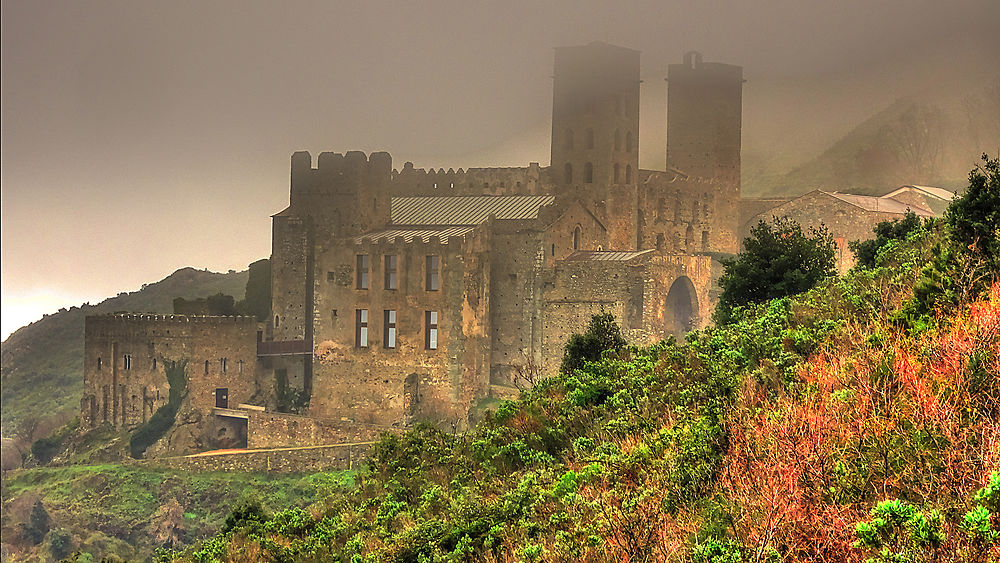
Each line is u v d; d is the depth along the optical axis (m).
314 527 70.50
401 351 160.75
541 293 156.50
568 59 173.38
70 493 158.88
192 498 153.75
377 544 59.00
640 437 54.50
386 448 77.88
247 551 68.94
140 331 175.00
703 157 191.75
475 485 61.56
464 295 156.25
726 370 58.53
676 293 158.62
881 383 43.94
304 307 176.12
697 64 194.38
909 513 35.22
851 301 63.59
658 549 40.56
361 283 165.38
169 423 170.25
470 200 174.25
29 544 157.38
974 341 43.22
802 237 99.44
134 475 158.75
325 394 166.75
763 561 36.75
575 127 172.38
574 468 55.75
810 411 42.06
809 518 37.84
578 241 162.62
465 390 156.12
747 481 41.34
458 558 50.38
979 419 39.84
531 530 48.44
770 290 95.38
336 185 172.62
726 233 191.62
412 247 160.38
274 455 156.88
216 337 171.50
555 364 154.75
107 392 177.25
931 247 66.25
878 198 186.00
